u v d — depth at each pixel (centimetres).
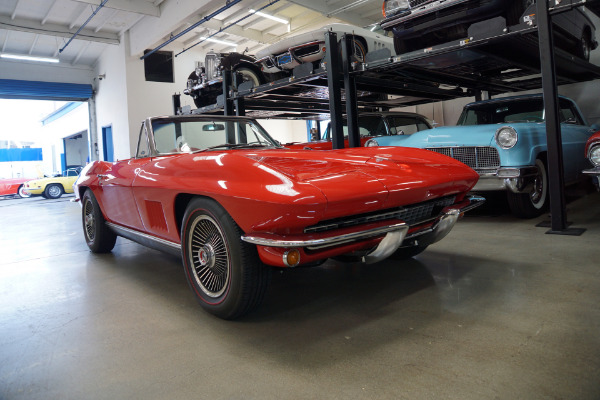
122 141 1440
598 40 784
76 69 1616
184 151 266
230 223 177
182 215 221
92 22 1265
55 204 1089
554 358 140
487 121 491
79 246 421
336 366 144
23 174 2989
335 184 168
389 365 142
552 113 326
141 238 269
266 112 812
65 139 2405
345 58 457
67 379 146
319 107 767
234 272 178
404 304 200
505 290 210
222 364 151
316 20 1260
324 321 185
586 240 299
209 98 759
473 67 531
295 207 152
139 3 1101
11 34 1305
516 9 368
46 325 201
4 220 741
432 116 1093
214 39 1402
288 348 161
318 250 169
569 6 307
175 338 177
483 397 120
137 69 1388
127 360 159
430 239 222
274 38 1417
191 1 1031
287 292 229
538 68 584
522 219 400
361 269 267
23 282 285
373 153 234
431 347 154
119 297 240
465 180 225
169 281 269
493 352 147
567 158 429
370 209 177
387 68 442
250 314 199
